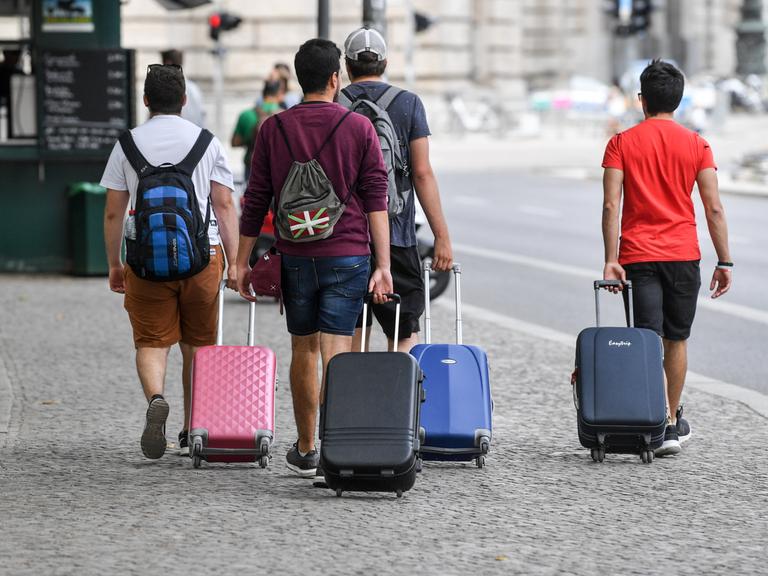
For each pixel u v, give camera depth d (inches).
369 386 374.0
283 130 387.9
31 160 916.6
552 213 1440.7
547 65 3789.4
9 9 922.1
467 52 2787.9
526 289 892.0
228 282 420.5
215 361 410.0
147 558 319.3
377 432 370.0
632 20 2741.1
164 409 404.5
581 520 359.3
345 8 2420.0
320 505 372.2
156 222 399.2
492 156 2348.7
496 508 370.9
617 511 369.1
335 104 391.5
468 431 406.3
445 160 2253.9
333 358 378.0
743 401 531.5
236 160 2060.8
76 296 831.7
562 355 634.8
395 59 2655.0
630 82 2723.9
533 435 470.9
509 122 2812.5
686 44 4192.9
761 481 405.7
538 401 529.3
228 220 416.8
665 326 449.4
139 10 2276.1
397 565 315.3
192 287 415.5
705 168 443.2
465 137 2780.5
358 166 387.9
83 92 906.7
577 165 2169.0
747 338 697.0
